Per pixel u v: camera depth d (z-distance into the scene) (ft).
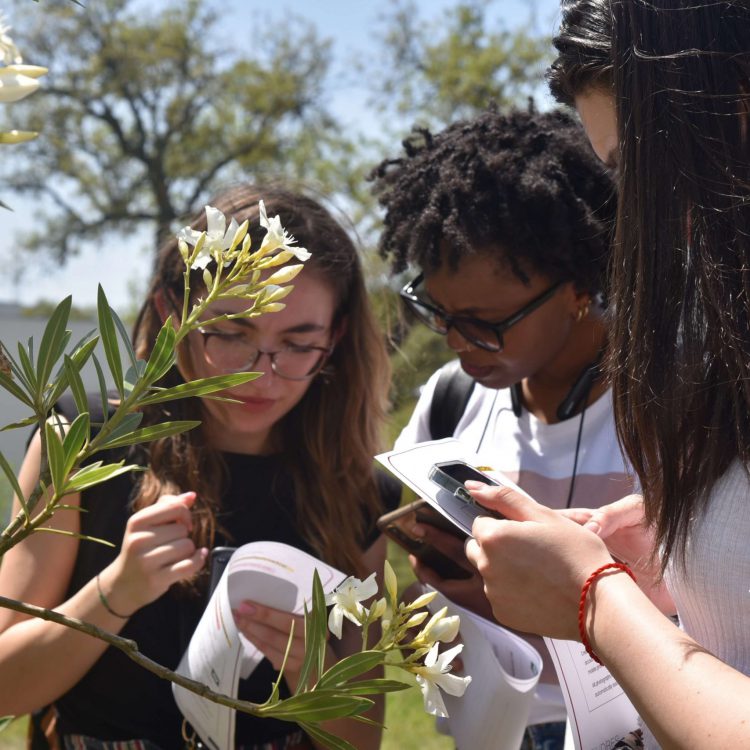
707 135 3.30
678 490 3.40
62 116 63.41
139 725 5.30
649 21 3.42
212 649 4.42
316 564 4.70
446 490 4.23
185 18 63.36
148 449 5.59
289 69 64.59
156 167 65.00
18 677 4.95
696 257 3.32
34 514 5.17
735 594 3.30
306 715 2.55
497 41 46.32
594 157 5.73
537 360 5.54
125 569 4.81
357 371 6.14
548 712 5.22
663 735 2.89
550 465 5.60
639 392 3.44
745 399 3.20
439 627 2.89
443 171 5.74
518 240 5.31
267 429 6.01
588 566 3.42
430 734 14.57
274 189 6.00
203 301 2.62
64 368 2.43
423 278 5.85
